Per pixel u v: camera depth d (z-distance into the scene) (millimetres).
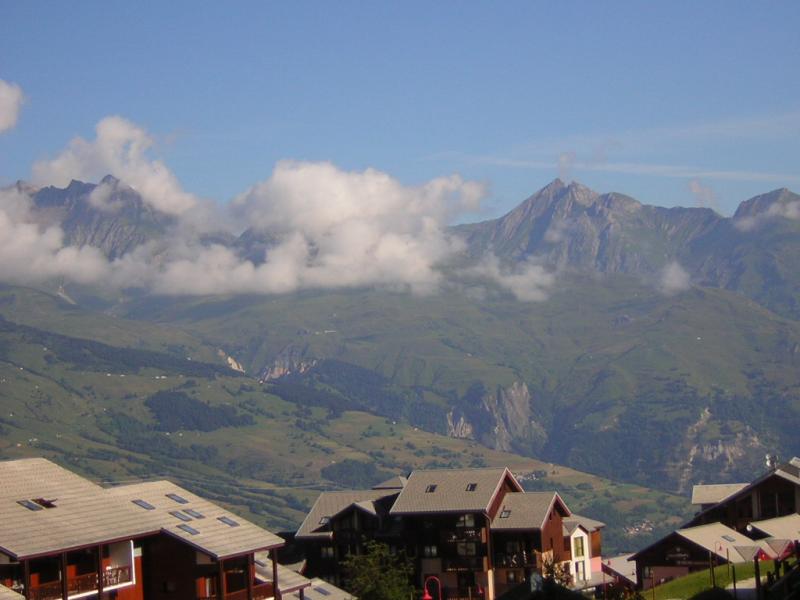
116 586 78812
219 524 88750
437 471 134375
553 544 130500
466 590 125750
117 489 87375
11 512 74938
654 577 115500
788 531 119812
